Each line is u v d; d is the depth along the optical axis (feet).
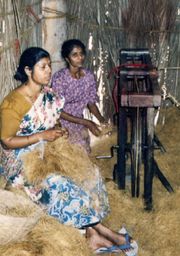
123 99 10.41
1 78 10.77
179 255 10.41
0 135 9.69
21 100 9.55
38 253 8.45
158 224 11.38
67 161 10.18
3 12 10.46
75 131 12.66
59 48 13.85
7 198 9.45
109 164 14.67
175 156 15.01
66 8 13.78
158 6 16.02
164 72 17.03
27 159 9.82
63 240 9.00
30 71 9.39
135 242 10.37
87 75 12.61
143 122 12.48
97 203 10.24
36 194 10.00
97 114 13.26
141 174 13.65
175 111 17.52
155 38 16.44
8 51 11.02
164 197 12.50
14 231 8.43
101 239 10.19
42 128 10.03
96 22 15.31
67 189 9.80
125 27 16.02
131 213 11.85
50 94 9.98
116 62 16.20
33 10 12.51
